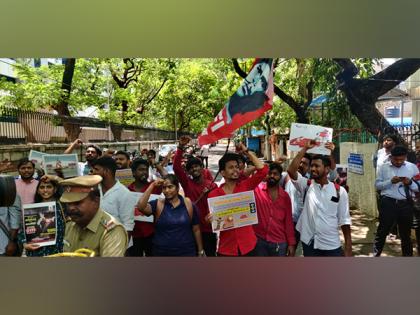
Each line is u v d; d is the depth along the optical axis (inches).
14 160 238.4
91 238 92.2
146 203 129.6
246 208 132.7
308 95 263.4
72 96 309.3
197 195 155.9
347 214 136.2
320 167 135.0
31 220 134.0
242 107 148.6
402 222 164.6
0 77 286.8
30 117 261.4
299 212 153.9
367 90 213.6
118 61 347.3
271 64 146.5
